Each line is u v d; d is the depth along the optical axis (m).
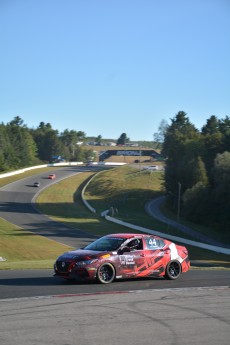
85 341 8.71
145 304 12.13
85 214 85.38
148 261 16.16
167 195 101.06
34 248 48.91
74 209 91.81
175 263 17.00
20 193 105.88
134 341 8.81
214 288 15.02
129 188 116.31
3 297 12.59
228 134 102.88
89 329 9.52
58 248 49.97
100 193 113.12
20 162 172.25
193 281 16.67
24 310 11.05
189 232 68.69
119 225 72.56
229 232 68.19
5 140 162.62
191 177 92.19
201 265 34.94
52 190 112.81
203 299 13.03
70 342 8.62
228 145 100.06
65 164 175.50
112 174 133.88
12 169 156.25
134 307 11.72
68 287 14.49
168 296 13.35
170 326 9.97
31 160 185.38
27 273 17.92
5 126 179.38
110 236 16.52
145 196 109.56
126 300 12.59
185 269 17.38
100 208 95.38
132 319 10.46
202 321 10.48
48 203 96.38
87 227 69.50
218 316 11.01
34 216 79.00
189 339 9.08
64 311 11.04
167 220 81.00
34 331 9.25
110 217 77.94
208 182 90.62
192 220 79.50
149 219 80.69
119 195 110.19
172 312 11.29
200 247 55.09
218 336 9.33
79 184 124.62
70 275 14.92
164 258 16.58
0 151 153.62
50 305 11.66
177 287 15.11
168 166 103.62
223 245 59.28
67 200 102.38
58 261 15.30
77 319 10.30
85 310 11.22
